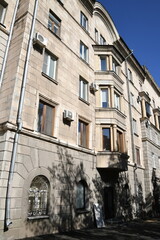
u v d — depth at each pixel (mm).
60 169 9578
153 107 28125
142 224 13047
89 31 15602
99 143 13039
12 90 8242
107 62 15641
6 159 7242
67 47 12359
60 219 8930
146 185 19094
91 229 10266
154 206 18828
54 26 11969
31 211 7926
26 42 9344
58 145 9805
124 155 13766
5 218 6695
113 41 19391
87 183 11328
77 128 11523
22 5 10492
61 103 10680
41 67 9836
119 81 15969
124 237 8672
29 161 8086
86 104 12984
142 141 20875
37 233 7719
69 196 9750
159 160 23719
